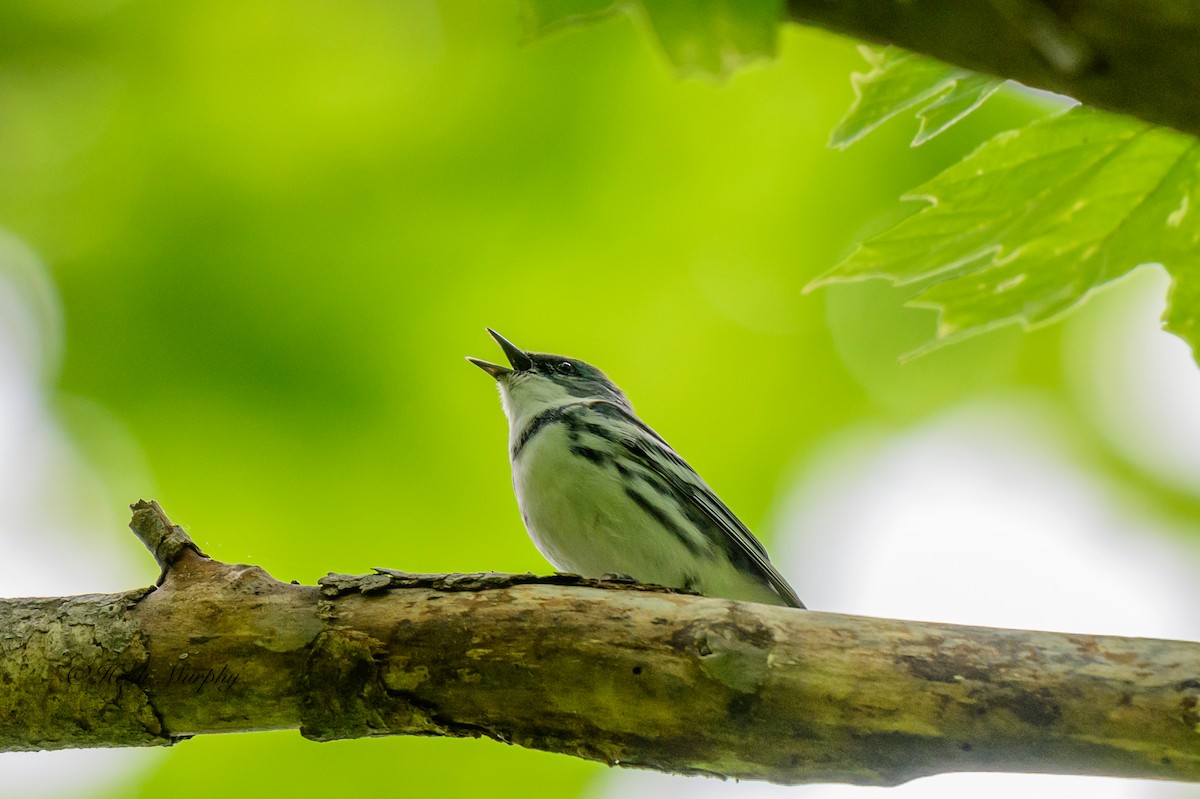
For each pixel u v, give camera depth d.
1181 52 2.85
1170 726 4.74
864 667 5.08
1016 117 11.01
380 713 5.54
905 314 11.76
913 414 11.93
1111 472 12.05
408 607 5.54
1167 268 5.91
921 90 5.06
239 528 10.77
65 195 10.55
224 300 10.63
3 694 5.63
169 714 5.62
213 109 10.62
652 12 3.33
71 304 10.52
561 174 11.01
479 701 5.45
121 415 10.59
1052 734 4.88
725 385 11.78
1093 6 2.86
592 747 5.44
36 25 10.28
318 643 5.51
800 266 11.56
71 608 5.73
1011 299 6.03
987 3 2.94
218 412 10.66
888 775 5.16
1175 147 5.36
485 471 10.93
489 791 10.80
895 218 11.35
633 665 5.28
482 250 11.01
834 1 3.12
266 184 10.71
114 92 10.52
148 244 10.58
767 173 11.35
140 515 5.88
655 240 11.39
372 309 10.84
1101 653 4.92
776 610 5.31
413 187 10.83
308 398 10.71
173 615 5.63
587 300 11.43
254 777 10.50
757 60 3.33
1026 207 5.66
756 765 5.30
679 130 11.11
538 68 10.77
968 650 5.04
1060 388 12.07
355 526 10.89
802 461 11.80
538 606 5.46
